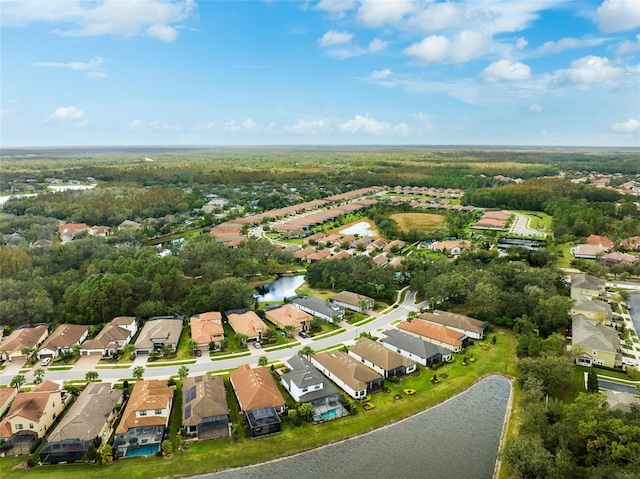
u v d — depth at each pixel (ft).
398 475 248.73
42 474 242.99
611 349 363.35
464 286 491.31
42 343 402.52
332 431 283.38
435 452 267.80
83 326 424.46
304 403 296.51
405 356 374.22
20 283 459.73
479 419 300.81
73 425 265.34
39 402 282.56
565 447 233.76
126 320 426.10
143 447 263.70
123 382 331.77
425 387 336.29
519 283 508.12
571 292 512.22
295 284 598.75
